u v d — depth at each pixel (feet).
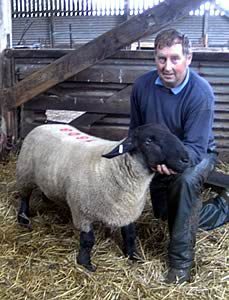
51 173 10.96
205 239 11.81
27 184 12.21
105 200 9.73
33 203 13.70
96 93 17.52
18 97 17.30
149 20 15.03
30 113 18.17
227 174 15.49
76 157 10.50
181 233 9.88
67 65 16.31
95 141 11.10
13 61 17.71
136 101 10.59
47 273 10.22
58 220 12.75
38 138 11.90
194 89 9.70
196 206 9.91
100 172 9.78
